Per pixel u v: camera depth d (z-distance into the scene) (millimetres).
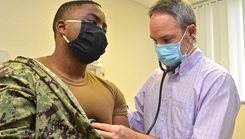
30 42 2061
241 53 2611
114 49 2668
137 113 1569
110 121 1144
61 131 842
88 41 1057
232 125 1216
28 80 864
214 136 1113
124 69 2762
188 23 1274
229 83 1206
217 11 2793
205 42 2859
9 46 1929
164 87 1396
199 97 1225
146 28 3090
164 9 1270
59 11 1111
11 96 803
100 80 1223
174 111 1294
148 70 3047
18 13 2008
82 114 906
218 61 2738
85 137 896
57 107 854
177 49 1272
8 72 856
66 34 1060
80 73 1104
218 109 1159
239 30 2639
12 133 763
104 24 1141
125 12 2842
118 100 1264
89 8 1094
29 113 808
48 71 927
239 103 1290
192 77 1300
